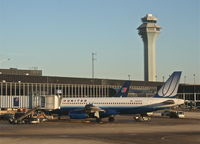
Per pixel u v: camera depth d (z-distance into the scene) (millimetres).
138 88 169250
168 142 40594
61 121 80688
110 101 82438
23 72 155625
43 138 44938
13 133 51969
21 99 89625
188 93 169750
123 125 66938
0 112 89938
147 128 59625
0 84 119250
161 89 82875
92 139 43594
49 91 133375
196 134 49500
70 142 40656
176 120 82312
